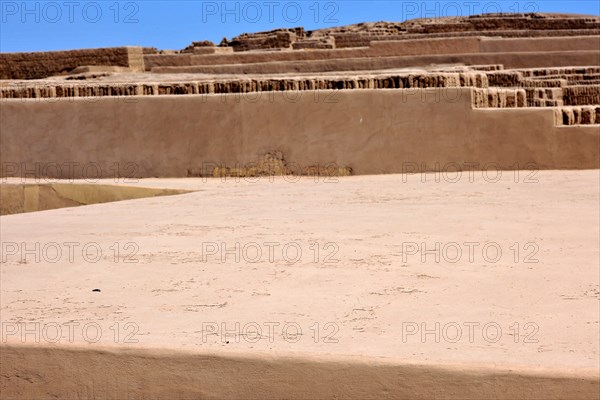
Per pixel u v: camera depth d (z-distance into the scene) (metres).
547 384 4.12
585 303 5.38
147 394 4.61
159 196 12.52
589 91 18.41
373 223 8.86
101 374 4.68
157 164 15.18
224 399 4.50
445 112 14.23
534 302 5.45
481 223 8.63
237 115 14.82
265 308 5.46
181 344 4.63
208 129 14.95
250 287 6.08
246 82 16.50
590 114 14.90
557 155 14.09
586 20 34.81
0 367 4.82
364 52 28.81
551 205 9.90
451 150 14.27
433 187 12.27
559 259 6.71
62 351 4.73
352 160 14.51
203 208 10.73
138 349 4.61
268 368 4.43
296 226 8.82
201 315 5.32
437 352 4.43
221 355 4.48
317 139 14.57
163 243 8.02
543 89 17.86
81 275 6.68
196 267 6.82
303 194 11.98
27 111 15.67
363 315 5.23
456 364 4.23
